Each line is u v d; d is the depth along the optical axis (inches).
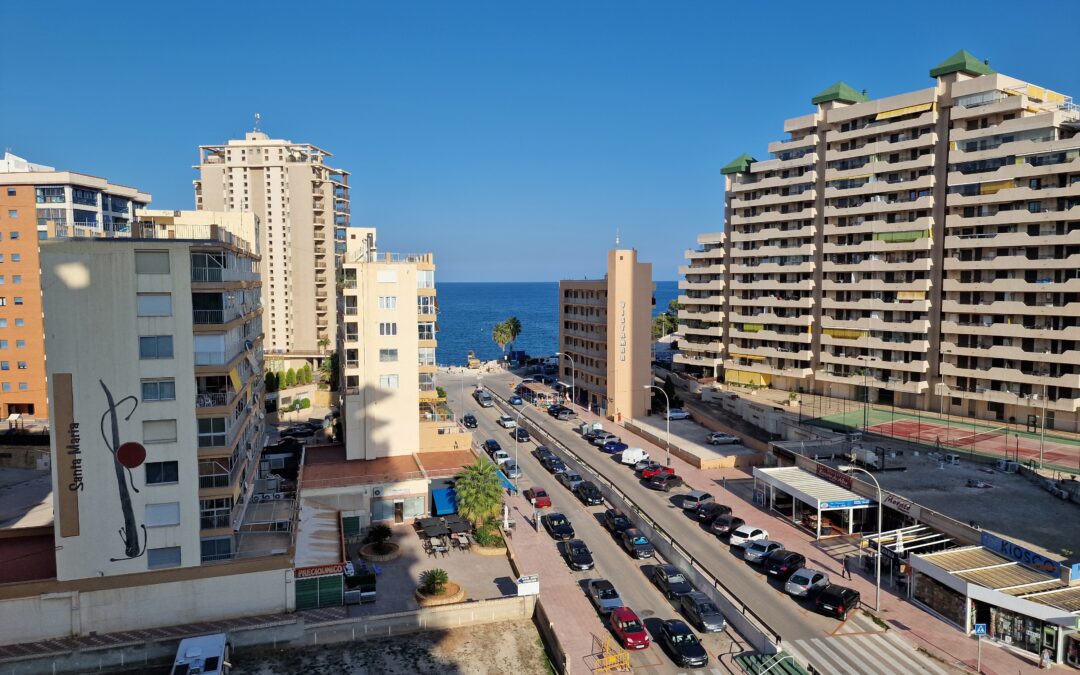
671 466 3026.6
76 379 1576.0
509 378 5565.9
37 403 3725.4
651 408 4163.4
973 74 3570.4
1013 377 3321.9
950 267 3543.3
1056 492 2165.4
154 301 1609.3
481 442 3503.9
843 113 4015.8
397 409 2669.8
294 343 5324.8
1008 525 1908.2
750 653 1552.7
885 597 1779.0
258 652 1590.8
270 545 1822.1
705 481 2805.1
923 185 3646.7
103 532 1606.8
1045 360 3213.6
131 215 5231.3
